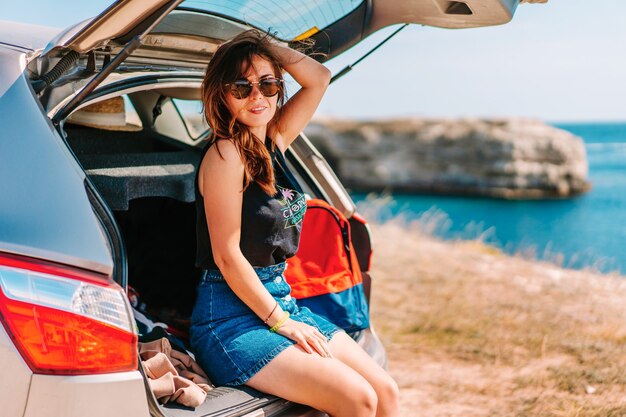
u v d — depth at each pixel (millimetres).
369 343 2561
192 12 2139
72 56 1874
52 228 1643
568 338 4758
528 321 5141
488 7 2199
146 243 3051
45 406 1560
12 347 1552
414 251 7707
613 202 51500
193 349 2268
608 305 5613
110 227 1753
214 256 2143
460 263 7137
